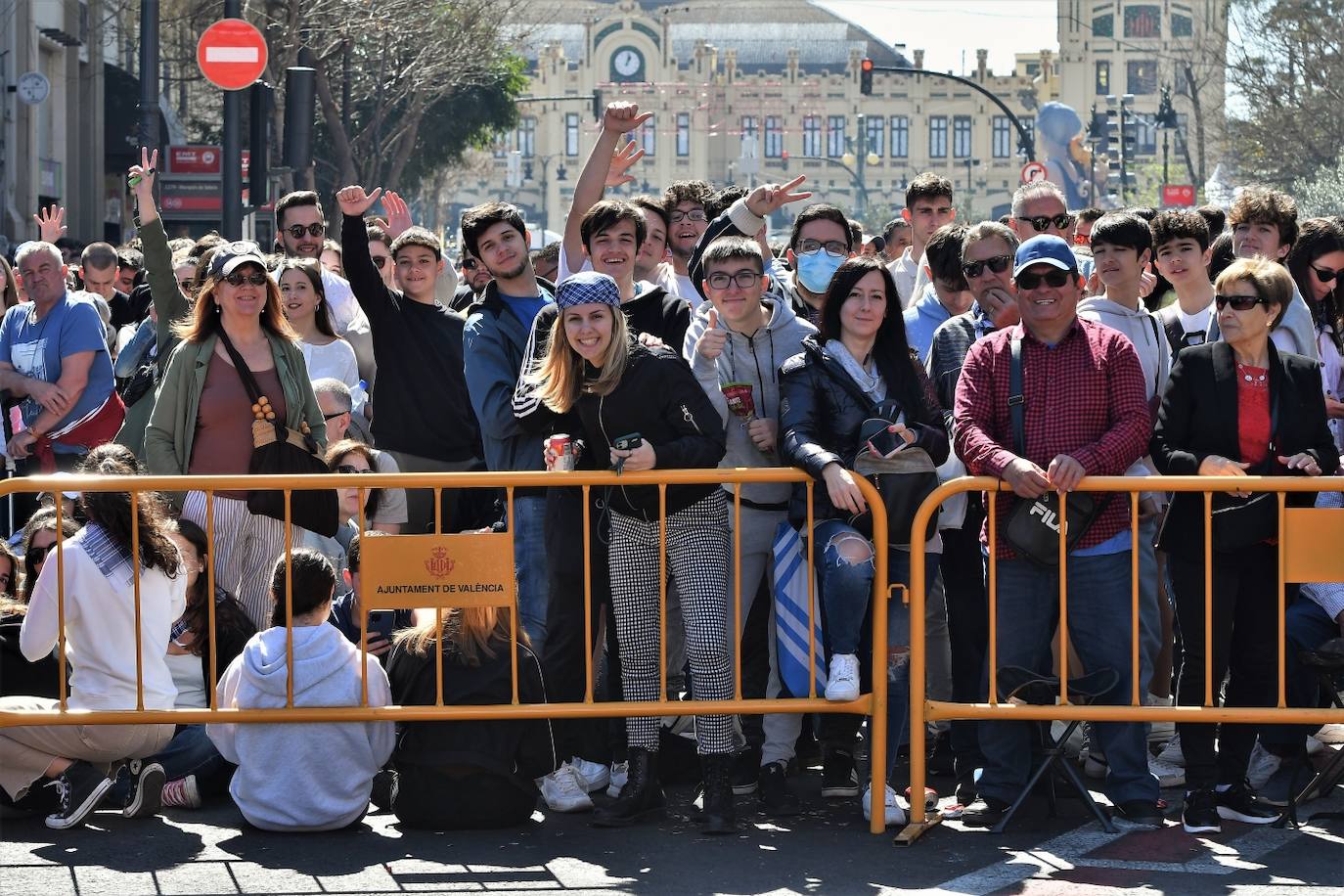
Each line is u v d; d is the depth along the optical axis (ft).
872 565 20.33
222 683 21.48
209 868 19.17
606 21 454.40
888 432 20.29
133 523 20.74
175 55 133.39
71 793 20.83
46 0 115.44
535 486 21.68
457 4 135.54
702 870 19.03
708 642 20.57
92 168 126.41
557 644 21.49
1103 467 19.99
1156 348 23.16
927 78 449.48
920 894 18.08
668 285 27.50
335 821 20.66
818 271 24.23
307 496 23.81
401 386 26.61
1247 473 20.57
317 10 107.34
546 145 458.09
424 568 20.31
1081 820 21.15
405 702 20.88
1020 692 20.57
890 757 20.89
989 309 23.09
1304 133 154.81
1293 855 19.45
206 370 24.32
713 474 20.16
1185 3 406.41
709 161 454.81
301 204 33.71
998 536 20.80
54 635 21.07
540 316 22.06
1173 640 25.13
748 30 484.74
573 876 18.81
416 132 151.64
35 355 32.60
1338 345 24.43
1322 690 22.18
